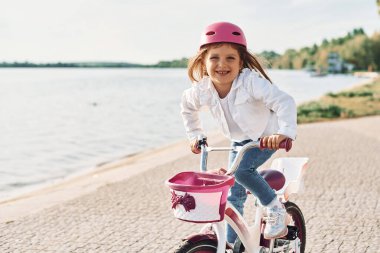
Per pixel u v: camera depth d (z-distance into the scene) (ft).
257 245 11.92
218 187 9.52
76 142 56.18
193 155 38.65
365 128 54.24
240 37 10.91
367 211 21.26
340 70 477.77
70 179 34.83
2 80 318.86
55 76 450.71
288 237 12.72
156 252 16.89
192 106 12.05
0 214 22.41
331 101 91.66
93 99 136.15
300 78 341.41
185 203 9.45
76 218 21.25
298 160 13.76
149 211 22.18
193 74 11.79
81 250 17.20
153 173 31.53
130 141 56.29
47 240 18.37
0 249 17.42
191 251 10.22
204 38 10.94
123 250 17.12
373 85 155.74
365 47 475.31
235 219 11.11
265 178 12.51
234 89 11.07
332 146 40.57
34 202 24.75
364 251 16.53
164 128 69.21
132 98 139.54
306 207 21.95
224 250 10.32
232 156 12.16
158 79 365.61
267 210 11.74
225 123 11.58
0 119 83.71
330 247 16.90
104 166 39.37
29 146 53.47
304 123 63.21
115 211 22.30
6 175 37.60
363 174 29.12
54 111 98.94
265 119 11.50
